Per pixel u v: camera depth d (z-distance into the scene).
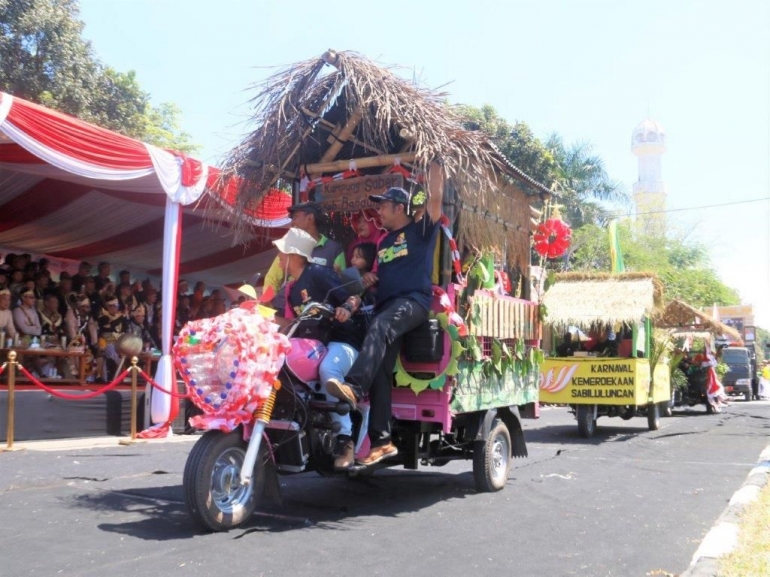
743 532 4.79
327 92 6.13
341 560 4.07
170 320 9.94
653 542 4.73
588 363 11.98
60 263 14.52
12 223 12.20
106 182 10.16
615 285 12.16
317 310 5.01
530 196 7.47
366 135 6.23
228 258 14.66
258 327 4.56
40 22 20.41
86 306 11.77
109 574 3.68
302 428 4.98
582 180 29.09
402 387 5.93
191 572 3.75
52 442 8.97
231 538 4.43
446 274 5.77
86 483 6.27
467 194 5.86
